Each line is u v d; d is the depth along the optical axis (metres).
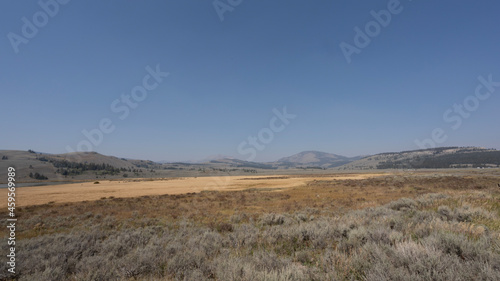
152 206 22.23
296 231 7.25
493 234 4.51
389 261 3.63
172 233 9.96
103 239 9.84
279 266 4.33
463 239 4.20
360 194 25.62
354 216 9.59
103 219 15.71
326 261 4.41
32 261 6.06
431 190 25.89
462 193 14.11
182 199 28.27
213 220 14.09
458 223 5.77
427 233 5.31
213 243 7.02
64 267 5.68
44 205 24.92
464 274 2.96
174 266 5.05
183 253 5.77
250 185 52.78
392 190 28.16
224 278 3.88
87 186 59.97
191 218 15.14
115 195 35.81
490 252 3.42
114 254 6.71
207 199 27.25
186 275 4.62
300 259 5.10
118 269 5.29
